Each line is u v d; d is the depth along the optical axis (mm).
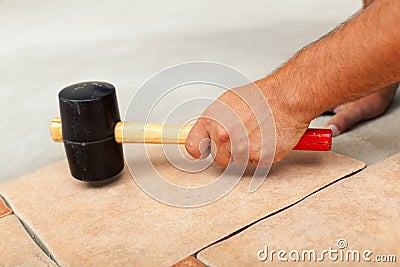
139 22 2619
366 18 839
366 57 837
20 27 2678
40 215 1038
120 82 1832
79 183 1144
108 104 1053
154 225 974
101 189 1110
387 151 1225
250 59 1963
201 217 984
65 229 987
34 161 1339
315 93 941
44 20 2781
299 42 2117
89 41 2359
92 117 1034
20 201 1094
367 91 908
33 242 960
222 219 972
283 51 2025
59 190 1122
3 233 992
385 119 1378
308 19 2436
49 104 1691
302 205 985
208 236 928
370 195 991
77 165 1080
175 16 2680
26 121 1575
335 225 918
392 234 883
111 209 1036
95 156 1065
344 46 870
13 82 1909
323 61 914
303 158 1159
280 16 2525
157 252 899
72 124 1041
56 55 2189
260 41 2174
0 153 1390
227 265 847
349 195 998
